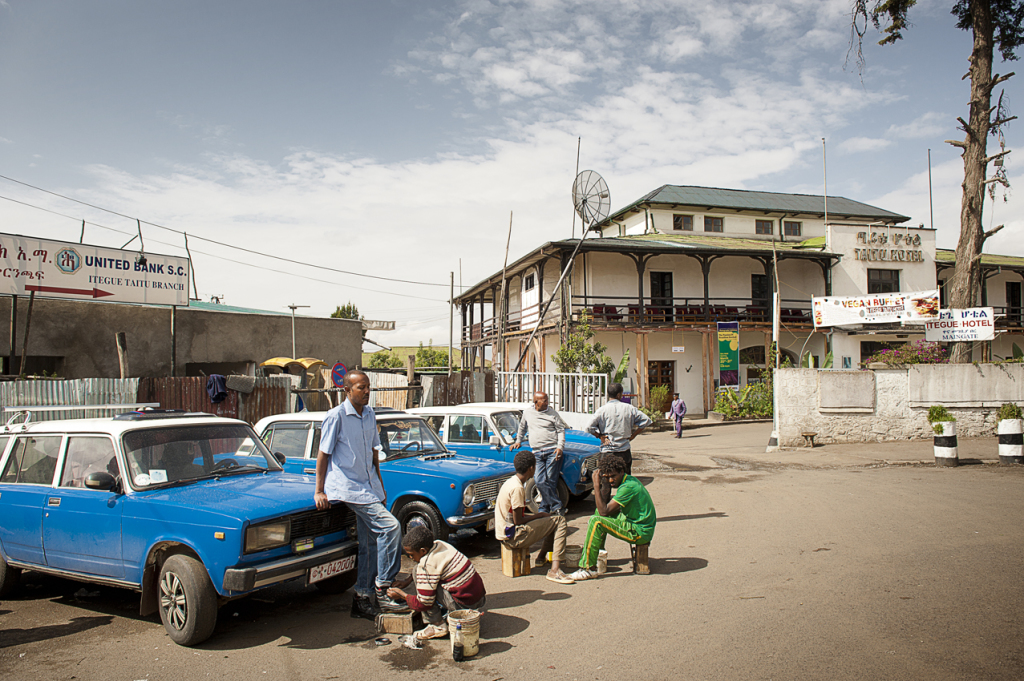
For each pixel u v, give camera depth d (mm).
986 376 14000
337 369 16250
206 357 20656
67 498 5285
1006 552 5977
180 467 5387
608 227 36562
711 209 32562
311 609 5395
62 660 4383
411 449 7430
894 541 6484
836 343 27781
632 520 5793
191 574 4516
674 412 19188
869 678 3648
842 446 13789
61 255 13812
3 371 16594
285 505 4832
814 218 34219
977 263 16125
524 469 5922
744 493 9352
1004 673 3645
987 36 15867
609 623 4715
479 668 4066
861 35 16656
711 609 4875
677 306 25969
